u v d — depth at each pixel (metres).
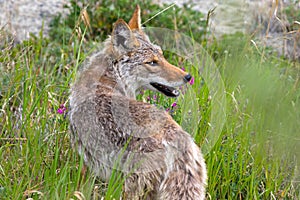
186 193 8.75
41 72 12.64
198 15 16.84
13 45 13.34
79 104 9.40
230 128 10.77
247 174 10.66
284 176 10.63
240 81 11.73
